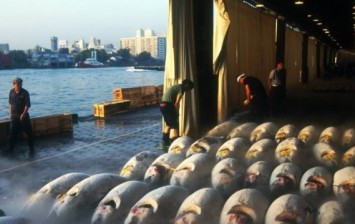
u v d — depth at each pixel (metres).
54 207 4.93
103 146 10.70
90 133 12.90
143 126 13.96
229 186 5.41
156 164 5.94
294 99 21.16
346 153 6.39
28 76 87.62
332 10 23.34
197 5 11.27
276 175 5.41
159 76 80.44
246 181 5.46
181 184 5.58
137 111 18.64
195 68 10.88
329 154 6.36
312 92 25.56
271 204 4.59
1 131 11.67
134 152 9.81
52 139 12.01
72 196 4.98
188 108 10.81
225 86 13.05
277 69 14.41
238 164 5.69
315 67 47.00
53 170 8.38
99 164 8.75
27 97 10.40
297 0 19.28
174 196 4.75
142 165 6.22
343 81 35.97
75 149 10.43
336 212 4.34
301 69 35.78
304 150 6.51
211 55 11.67
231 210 4.39
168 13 10.62
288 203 4.39
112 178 5.34
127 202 4.79
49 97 32.69
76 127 14.25
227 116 13.25
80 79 69.38
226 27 12.83
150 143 10.88
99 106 16.86
